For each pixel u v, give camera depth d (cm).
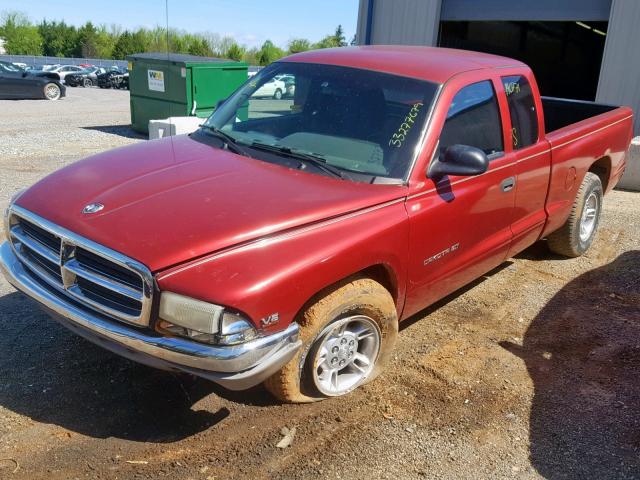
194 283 270
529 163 462
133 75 1370
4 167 909
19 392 344
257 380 290
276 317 284
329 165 359
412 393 369
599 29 1950
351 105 391
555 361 418
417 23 1370
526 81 471
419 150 362
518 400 370
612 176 644
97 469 291
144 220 295
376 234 327
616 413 362
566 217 564
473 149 353
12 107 1912
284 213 305
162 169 352
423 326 457
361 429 333
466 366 404
